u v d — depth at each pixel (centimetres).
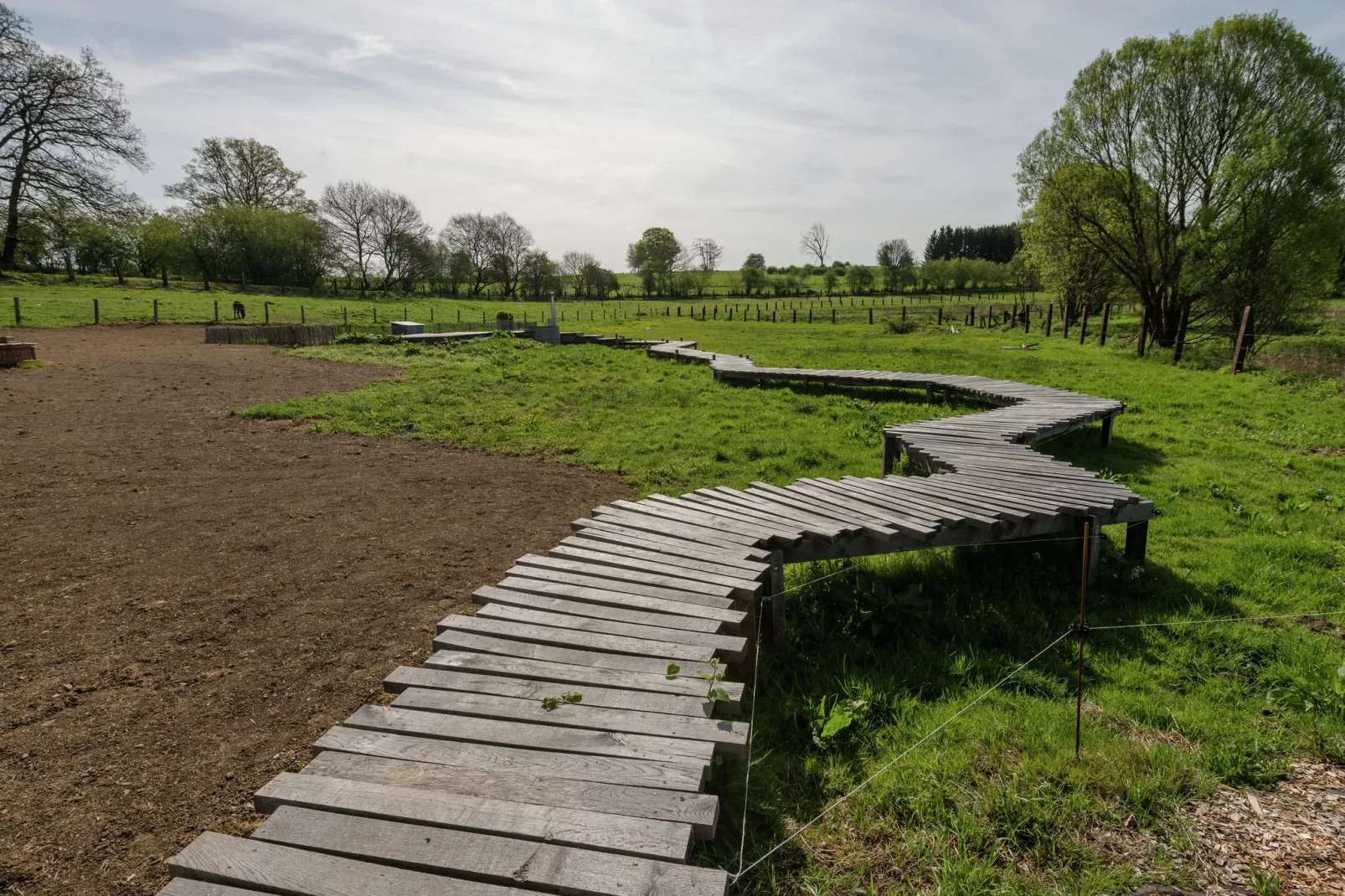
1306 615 465
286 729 352
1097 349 2217
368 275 6044
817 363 1861
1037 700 364
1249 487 774
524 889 208
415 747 273
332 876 210
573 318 4319
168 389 1300
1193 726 340
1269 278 1984
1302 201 1923
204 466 840
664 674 322
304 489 763
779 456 902
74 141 3538
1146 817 279
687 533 490
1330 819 279
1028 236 2728
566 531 650
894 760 315
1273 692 371
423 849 220
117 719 358
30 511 668
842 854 266
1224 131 2045
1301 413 1158
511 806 238
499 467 862
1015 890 244
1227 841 268
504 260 6550
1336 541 602
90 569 543
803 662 418
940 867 257
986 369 1712
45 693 379
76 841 278
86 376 1398
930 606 474
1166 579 525
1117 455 927
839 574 520
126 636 443
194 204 5081
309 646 436
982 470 671
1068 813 281
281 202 5538
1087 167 2295
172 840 280
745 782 293
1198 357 1858
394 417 1097
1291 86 1961
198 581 528
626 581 421
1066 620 459
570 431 1030
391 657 423
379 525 659
